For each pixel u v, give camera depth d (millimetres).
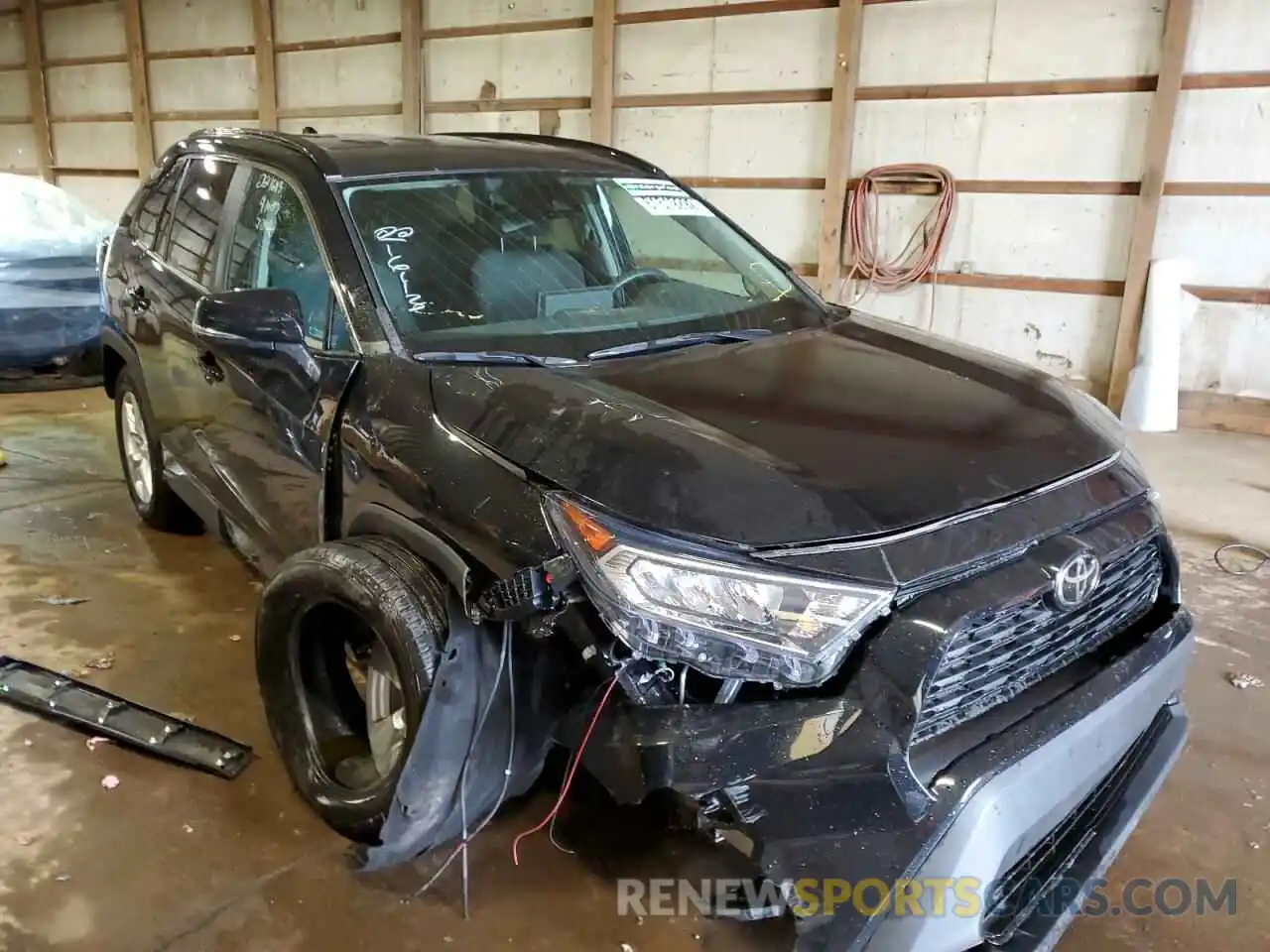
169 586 3650
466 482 1963
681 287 2863
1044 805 1722
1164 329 6242
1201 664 3264
